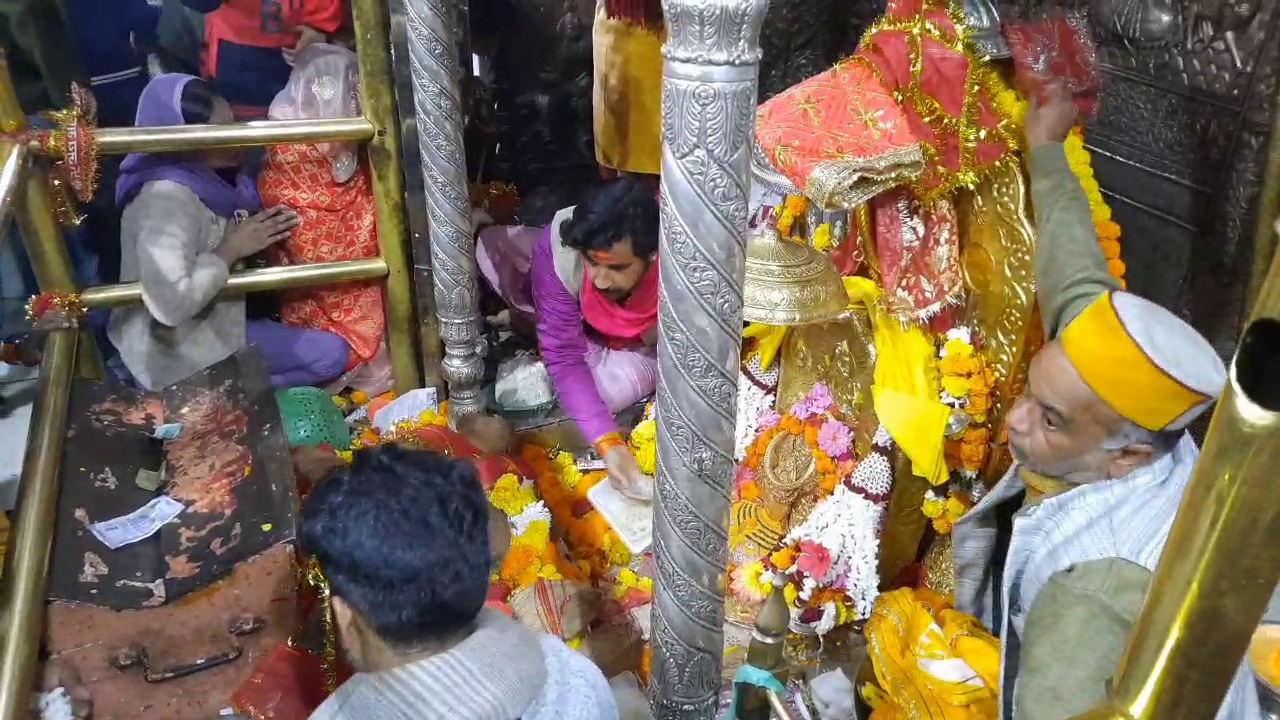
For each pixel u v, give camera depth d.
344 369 2.85
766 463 2.01
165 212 2.37
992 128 1.69
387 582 1.03
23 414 2.30
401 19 2.32
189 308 2.41
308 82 2.56
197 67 2.91
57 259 2.29
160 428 1.95
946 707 1.53
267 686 1.57
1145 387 1.21
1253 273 1.80
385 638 1.05
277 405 2.00
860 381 1.96
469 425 2.41
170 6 2.83
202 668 1.64
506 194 3.31
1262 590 0.52
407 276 2.75
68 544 1.64
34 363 2.49
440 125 2.21
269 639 1.68
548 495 2.27
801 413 2.02
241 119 2.72
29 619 1.45
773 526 2.02
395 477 1.12
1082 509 1.29
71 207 2.29
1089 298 1.53
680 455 1.25
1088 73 1.70
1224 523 0.52
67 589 1.55
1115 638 1.11
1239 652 0.55
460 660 1.03
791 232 2.31
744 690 1.33
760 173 1.83
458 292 2.40
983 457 1.90
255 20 2.59
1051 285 1.60
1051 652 1.13
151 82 2.41
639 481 2.22
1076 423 1.29
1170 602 0.56
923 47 1.69
